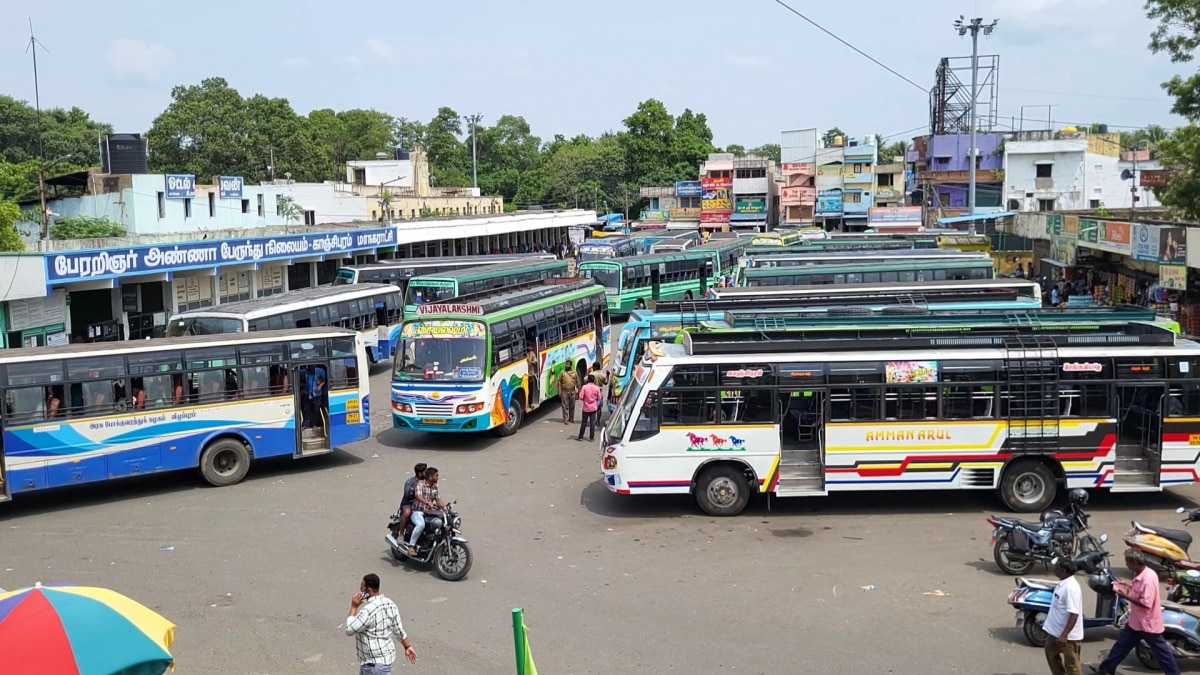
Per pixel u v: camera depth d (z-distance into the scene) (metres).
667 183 108.00
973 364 15.88
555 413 25.73
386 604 9.17
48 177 47.19
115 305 34.62
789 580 12.99
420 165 87.19
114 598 7.44
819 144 95.56
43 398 16.83
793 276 31.88
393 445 22.25
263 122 77.88
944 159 73.69
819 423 16.05
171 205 49.34
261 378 19.03
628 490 16.14
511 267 38.94
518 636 7.87
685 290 47.66
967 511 16.28
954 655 10.54
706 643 10.92
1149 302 31.30
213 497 17.89
